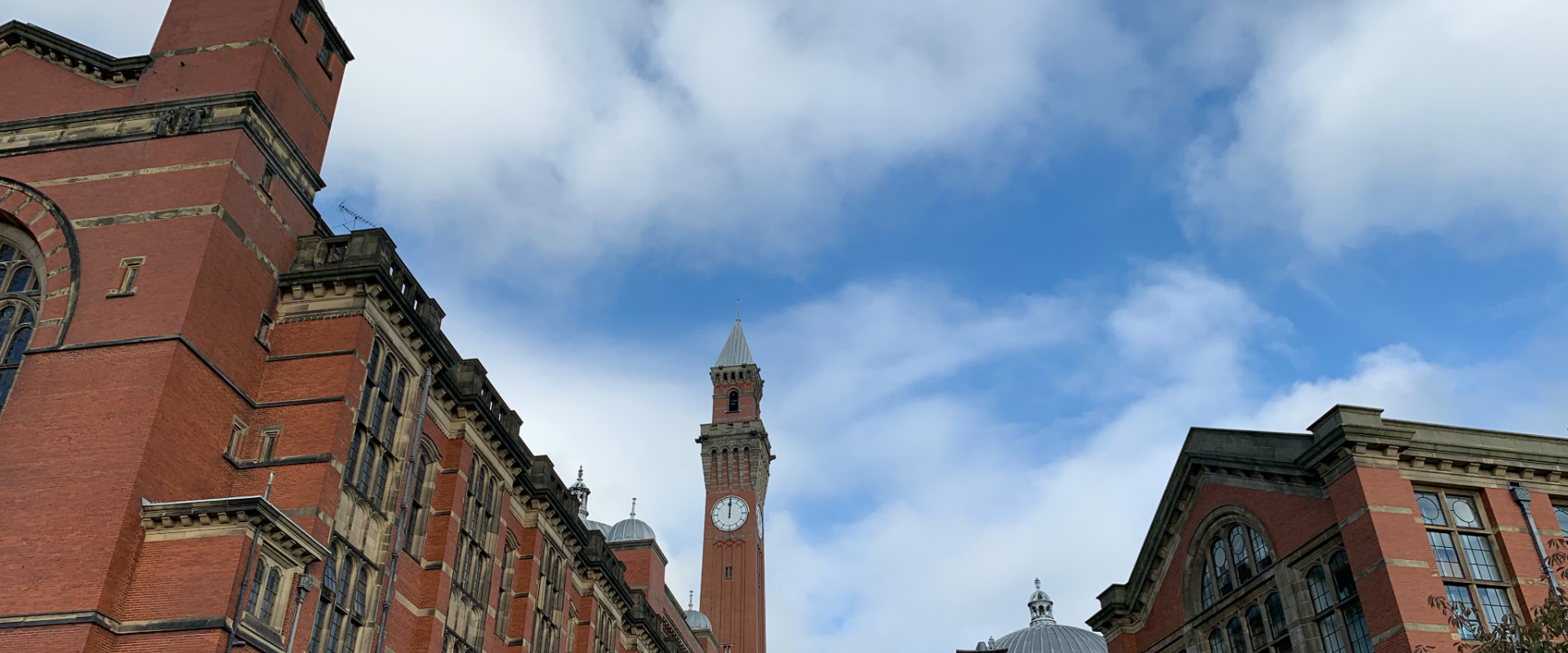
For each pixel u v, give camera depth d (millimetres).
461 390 33906
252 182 28781
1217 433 37375
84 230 27797
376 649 27203
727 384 108062
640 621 50688
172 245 26766
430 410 32219
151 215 27484
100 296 26438
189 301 25641
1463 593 29062
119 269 26750
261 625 22969
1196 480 39000
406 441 30062
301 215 30938
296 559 24172
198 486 24938
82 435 24078
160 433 24047
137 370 24766
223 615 21859
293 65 31609
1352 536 29984
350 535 27047
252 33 30703
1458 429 31094
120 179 28469
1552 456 31141
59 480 23578
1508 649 22703
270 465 26031
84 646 21359
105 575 22078
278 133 30125
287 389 27328
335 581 26141
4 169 29594
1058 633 79688
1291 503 33688
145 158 28656
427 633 29859
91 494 23219
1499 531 29875
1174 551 40688
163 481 23922
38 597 22156
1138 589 42656
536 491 39250
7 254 28953
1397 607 27922
